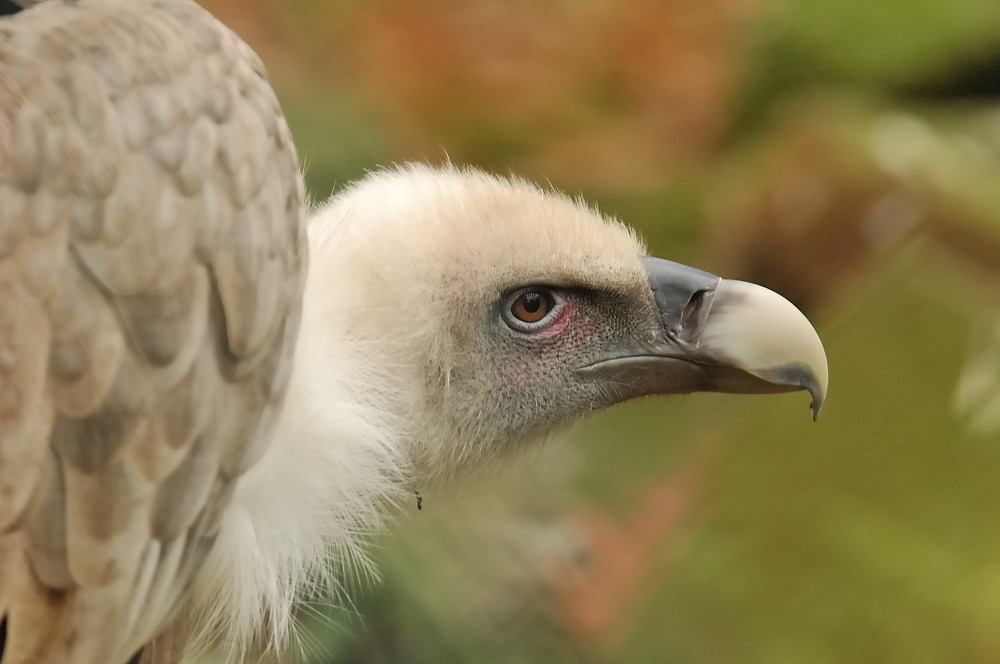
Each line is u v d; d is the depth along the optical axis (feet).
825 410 37.14
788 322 24.35
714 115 70.13
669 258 60.90
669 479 44.39
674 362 24.77
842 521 34.76
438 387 23.52
